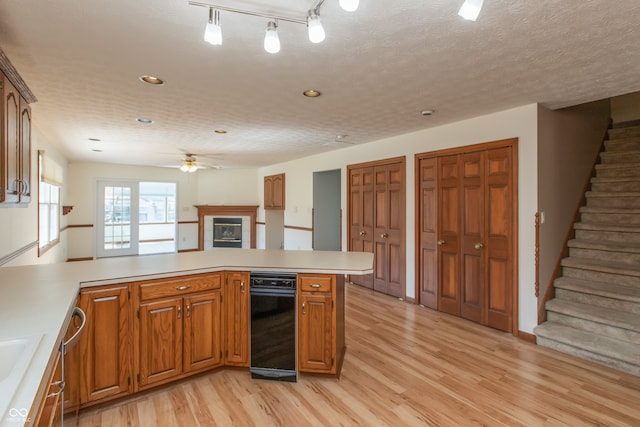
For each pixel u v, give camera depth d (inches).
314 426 81.0
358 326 146.6
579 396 94.0
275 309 102.0
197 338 99.4
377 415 85.4
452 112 140.0
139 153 247.0
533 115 130.0
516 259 135.5
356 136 186.5
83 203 301.4
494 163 142.5
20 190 85.7
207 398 92.2
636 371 105.1
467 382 101.3
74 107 131.3
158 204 416.5
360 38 77.8
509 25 72.6
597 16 69.1
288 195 293.3
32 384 36.9
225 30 73.7
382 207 197.3
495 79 104.3
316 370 101.7
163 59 88.6
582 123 163.9
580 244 149.7
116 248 318.3
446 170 161.5
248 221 354.0
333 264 106.3
